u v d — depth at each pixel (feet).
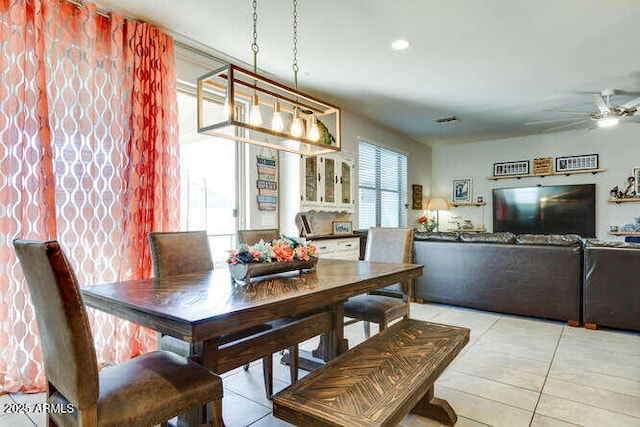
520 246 12.53
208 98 12.52
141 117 9.52
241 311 4.69
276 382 8.06
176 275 7.62
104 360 9.07
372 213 20.26
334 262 9.59
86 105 8.73
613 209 20.49
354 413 3.90
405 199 23.20
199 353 5.32
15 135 7.64
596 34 10.49
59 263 3.72
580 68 12.93
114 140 9.20
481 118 19.33
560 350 9.70
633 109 14.15
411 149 24.00
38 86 7.87
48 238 7.97
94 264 8.87
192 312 4.53
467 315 13.03
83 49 8.69
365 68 12.98
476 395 7.32
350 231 16.89
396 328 6.98
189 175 17.99
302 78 13.94
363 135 19.17
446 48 11.41
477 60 12.30
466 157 25.41
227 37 10.66
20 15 7.72
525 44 11.14
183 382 4.50
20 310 7.70
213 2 8.84
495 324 12.00
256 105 7.31
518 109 17.80
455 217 25.68
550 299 12.02
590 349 9.75
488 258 13.10
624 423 6.29
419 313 13.29
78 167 8.65
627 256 10.87
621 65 12.67
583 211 21.08
